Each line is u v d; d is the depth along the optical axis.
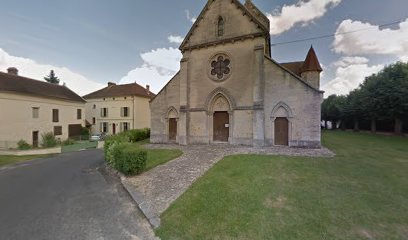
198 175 8.57
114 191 7.72
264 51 15.75
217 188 6.82
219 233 4.44
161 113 19.80
